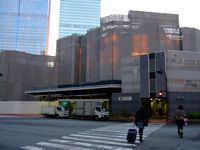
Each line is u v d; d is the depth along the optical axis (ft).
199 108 138.82
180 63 142.10
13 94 258.98
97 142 44.32
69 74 264.11
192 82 140.97
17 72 263.90
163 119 136.67
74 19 619.26
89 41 240.32
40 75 275.59
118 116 147.23
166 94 134.00
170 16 218.79
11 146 38.65
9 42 535.19
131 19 211.61
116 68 203.62
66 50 273.54
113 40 208.33
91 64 234.17
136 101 152.56
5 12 544.21
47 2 562.66
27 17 549.95
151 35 210.18
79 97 233.96
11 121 112.27
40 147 37.86
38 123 99.81
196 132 66.08
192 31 215.92
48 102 220.02
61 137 51.78
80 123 105.60
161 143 43.34
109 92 202.90
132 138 43.60
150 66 149.48
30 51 539.70
